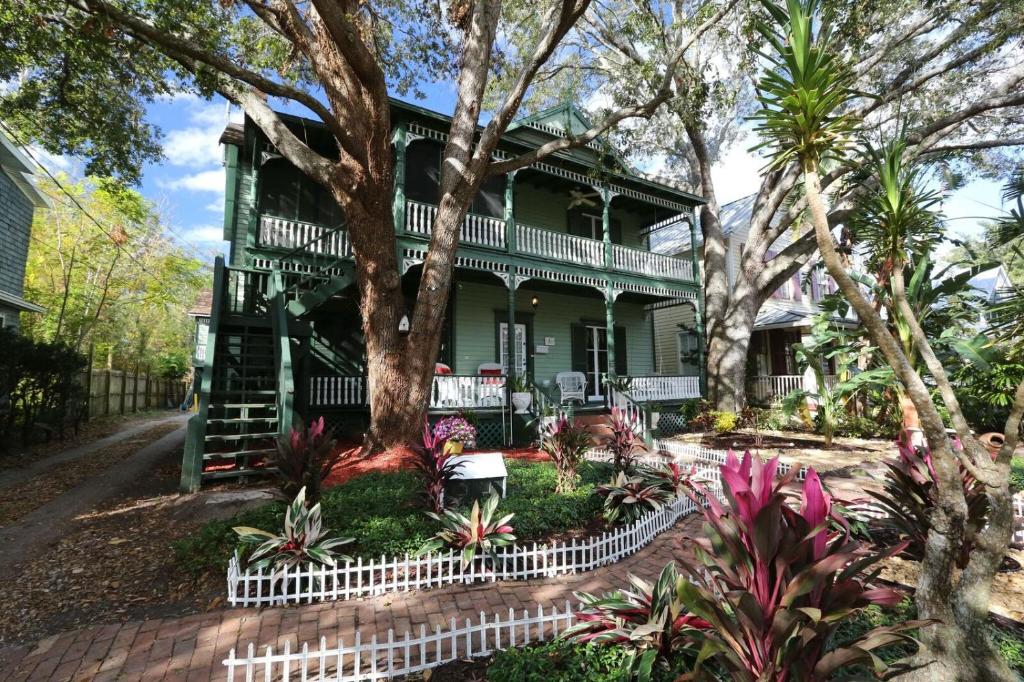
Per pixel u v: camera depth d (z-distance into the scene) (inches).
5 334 394.6
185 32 301.9
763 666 75.8
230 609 155.7
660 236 924.6
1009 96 494.3
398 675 118.9
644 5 437.4
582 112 586.2
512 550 193.8
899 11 417.1
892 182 140.5
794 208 592.4
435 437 217.6
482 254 465.7
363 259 336.8
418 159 509.0
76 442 504.4
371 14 371.2
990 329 248.1
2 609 156.8
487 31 362.0
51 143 374.3
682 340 793.6
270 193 453.1
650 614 117.5
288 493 206.8
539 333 591.8
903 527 179.2
